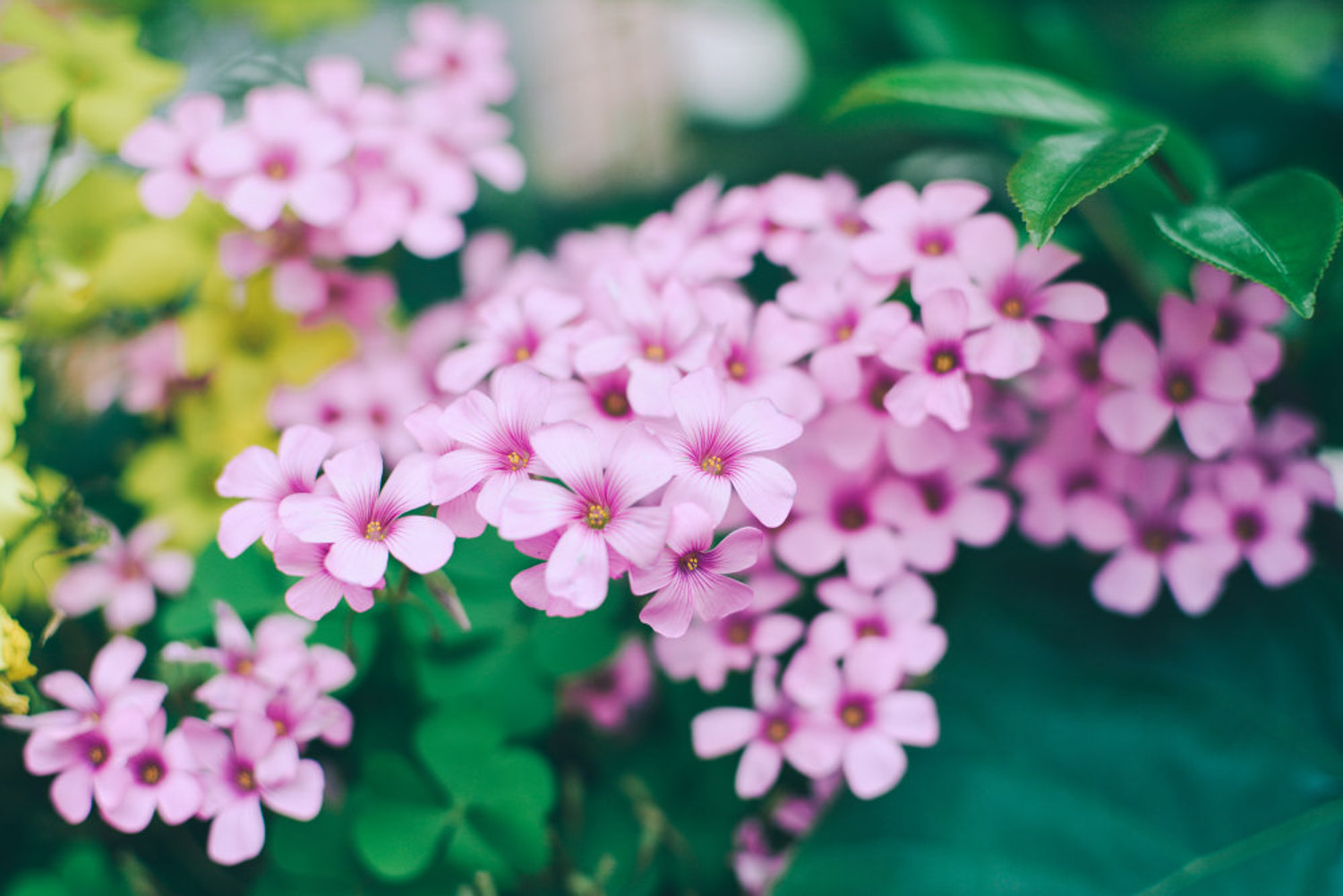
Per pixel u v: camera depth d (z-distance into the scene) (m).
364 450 0.19
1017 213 0.30
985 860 0.22
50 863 0.23
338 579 0.19
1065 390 0.22
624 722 0.24
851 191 0.24
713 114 0.44
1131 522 0.23
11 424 0.21
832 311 0.21
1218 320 0.22
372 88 0.26
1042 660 0.23
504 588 0.22
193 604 0.22
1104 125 0.22
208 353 0.24
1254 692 0.23
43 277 0.23
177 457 0.24
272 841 0.21
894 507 0.22
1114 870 0.22
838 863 0.22
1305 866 0.22
